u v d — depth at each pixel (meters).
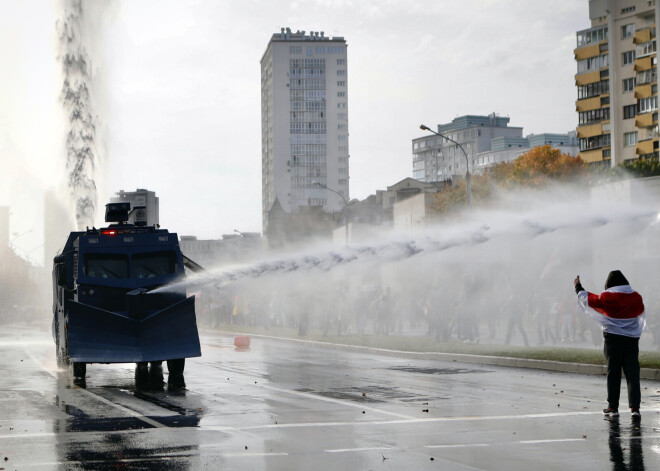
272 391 16.84
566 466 8.98
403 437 10.98
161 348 18.77
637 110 94.94
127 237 20.61
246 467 9.09
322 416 13.05
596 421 12.17
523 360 22.34
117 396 16.31
